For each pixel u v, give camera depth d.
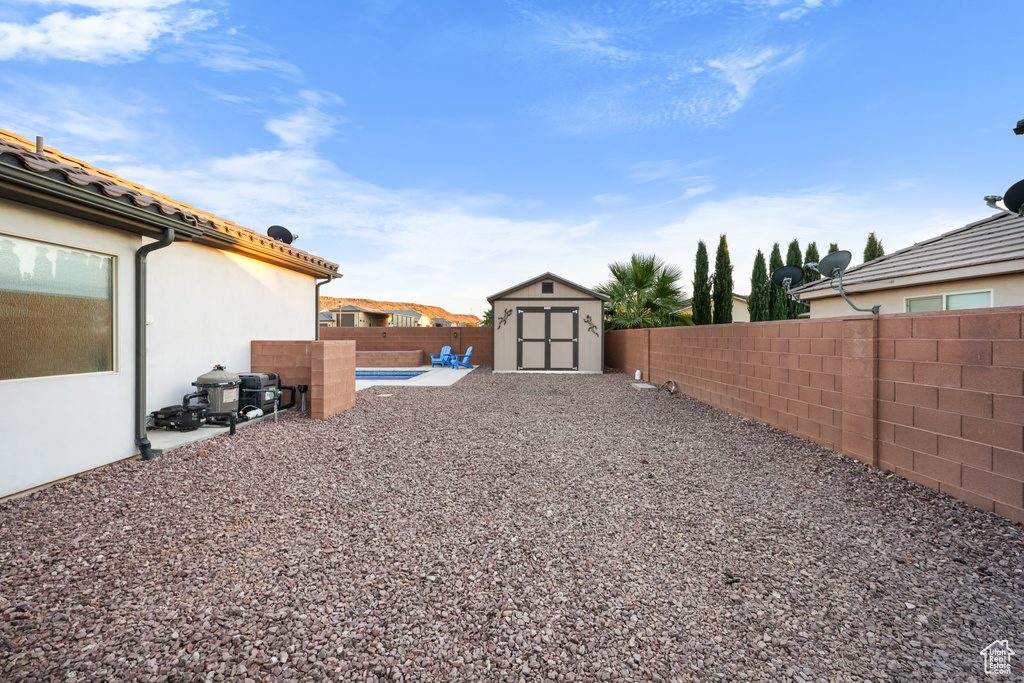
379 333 19.73
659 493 3.76
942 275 6.69
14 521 2.93
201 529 2.93
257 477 3.96
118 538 2.76
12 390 3.30
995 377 3.02
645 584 2.43
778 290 19.78
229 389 5.80
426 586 2.39
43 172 3.08
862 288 8.09
